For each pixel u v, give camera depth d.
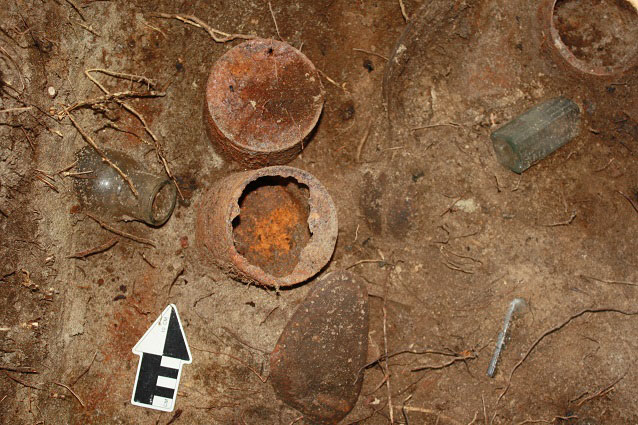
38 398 0.77
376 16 0.86
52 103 0.75
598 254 0.86
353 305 0.81
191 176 0.83
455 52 0.85
